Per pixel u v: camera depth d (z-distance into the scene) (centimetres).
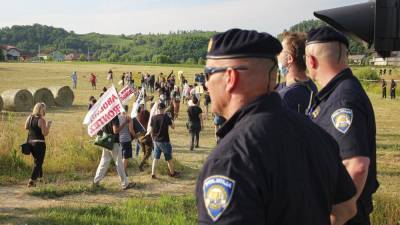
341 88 308
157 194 1088
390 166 1402
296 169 204
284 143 206
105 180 1195
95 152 1329
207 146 1778
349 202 238
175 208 889
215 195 193
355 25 352
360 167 287
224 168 196
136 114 1373
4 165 1191
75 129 1769
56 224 787
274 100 220
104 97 1094
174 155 1574
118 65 11038
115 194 1077
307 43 330
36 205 952
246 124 209
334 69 318
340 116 297
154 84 4438
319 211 211
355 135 292
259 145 200
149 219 787
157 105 1249
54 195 1040
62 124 2158
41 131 1094
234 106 220
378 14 342
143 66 10700
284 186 198
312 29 330
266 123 208
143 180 1212
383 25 343
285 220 199
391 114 3061
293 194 199
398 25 343
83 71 7838
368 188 315
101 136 1098
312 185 210
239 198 191
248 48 214
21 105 2764
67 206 924
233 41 216
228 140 205
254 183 193
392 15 342
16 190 1064
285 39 404
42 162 1105
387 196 833
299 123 222
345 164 291
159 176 1254
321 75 323
